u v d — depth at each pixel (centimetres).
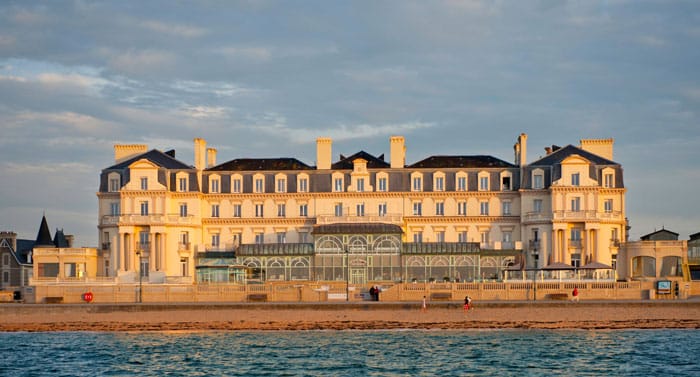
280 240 15600
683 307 10950
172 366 8331
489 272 14750
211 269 13888
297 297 12312
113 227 15162
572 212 14788
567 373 7862
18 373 8038
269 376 7856
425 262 14475
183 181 15462
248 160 16200
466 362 8394
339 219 15300
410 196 15525
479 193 15462
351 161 16162
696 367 8069
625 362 8331
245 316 11106
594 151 15700
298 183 15662
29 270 17112
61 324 11044
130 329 10900
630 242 14625
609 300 11450
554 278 13150
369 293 12712
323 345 9481
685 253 14225
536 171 15225
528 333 10369
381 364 8331
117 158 16062
